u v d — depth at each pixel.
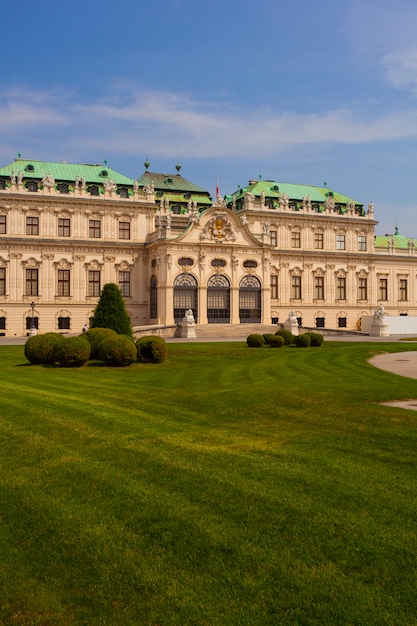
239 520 12.07
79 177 98.19
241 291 101.00
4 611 9.14
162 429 20.22
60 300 96.50
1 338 88.56
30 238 94.44
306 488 13.86
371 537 11.16
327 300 113.19
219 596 9.34
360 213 117.06
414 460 16.00
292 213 110.44
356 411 22.38
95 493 13.84
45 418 21.95
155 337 46.56
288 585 9.59
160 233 96.75
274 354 52.94
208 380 34.09
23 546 11.18
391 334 97.56
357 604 9.02
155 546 11.02
